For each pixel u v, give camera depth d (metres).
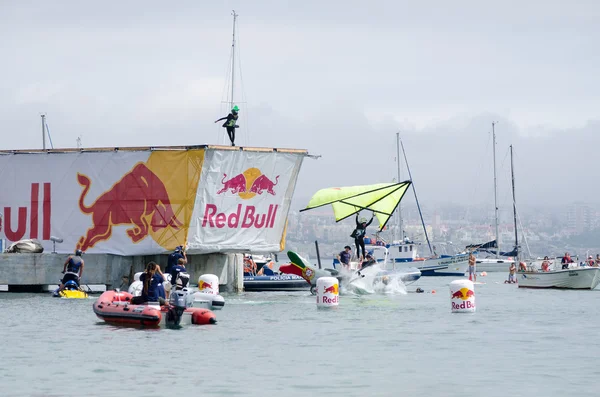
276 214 72.50
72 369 31.45
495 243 179.25
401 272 73.94
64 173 70.25
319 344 38.22
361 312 53.78
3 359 33.62
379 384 28.91
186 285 58.84
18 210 71.38
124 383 28.91
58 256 68.75
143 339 39.47
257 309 55.56
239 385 28.67
